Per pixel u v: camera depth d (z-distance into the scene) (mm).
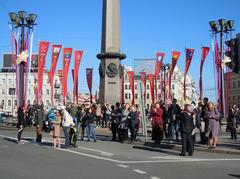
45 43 39875
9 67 124250
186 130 16797
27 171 12344
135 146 20609
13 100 127625
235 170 12703
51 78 41125
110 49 35812
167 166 13609
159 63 41750
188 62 43250
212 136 18453
